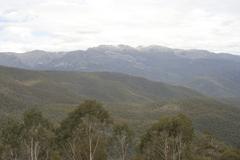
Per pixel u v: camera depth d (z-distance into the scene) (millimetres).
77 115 54125
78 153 56062
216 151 73188
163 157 56844
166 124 55438
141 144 59031
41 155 57750
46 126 56000
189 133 55938
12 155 56125
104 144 58781
